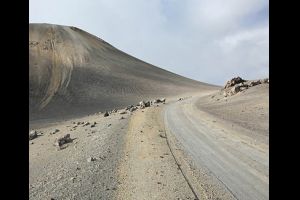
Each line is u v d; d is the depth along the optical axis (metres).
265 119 28.84
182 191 11.38
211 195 10.97
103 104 100.19
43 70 123.06
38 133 33.91
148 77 152.62
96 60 153.00
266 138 20.44
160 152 17.53
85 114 83.25
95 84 120.56
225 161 15.40
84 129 28.77
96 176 13.74
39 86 108.94
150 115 34.41
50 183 13.33
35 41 156.12
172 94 122.81
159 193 11.27
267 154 16.38
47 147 22.97
